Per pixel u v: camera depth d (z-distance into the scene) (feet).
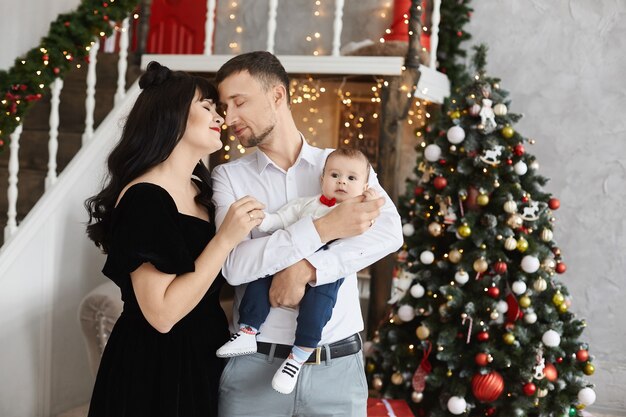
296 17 16.56
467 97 11.69
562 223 14.37
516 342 11.07
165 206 5.76
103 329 10.28
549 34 14.44
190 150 6.19
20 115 10.70
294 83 16.58
